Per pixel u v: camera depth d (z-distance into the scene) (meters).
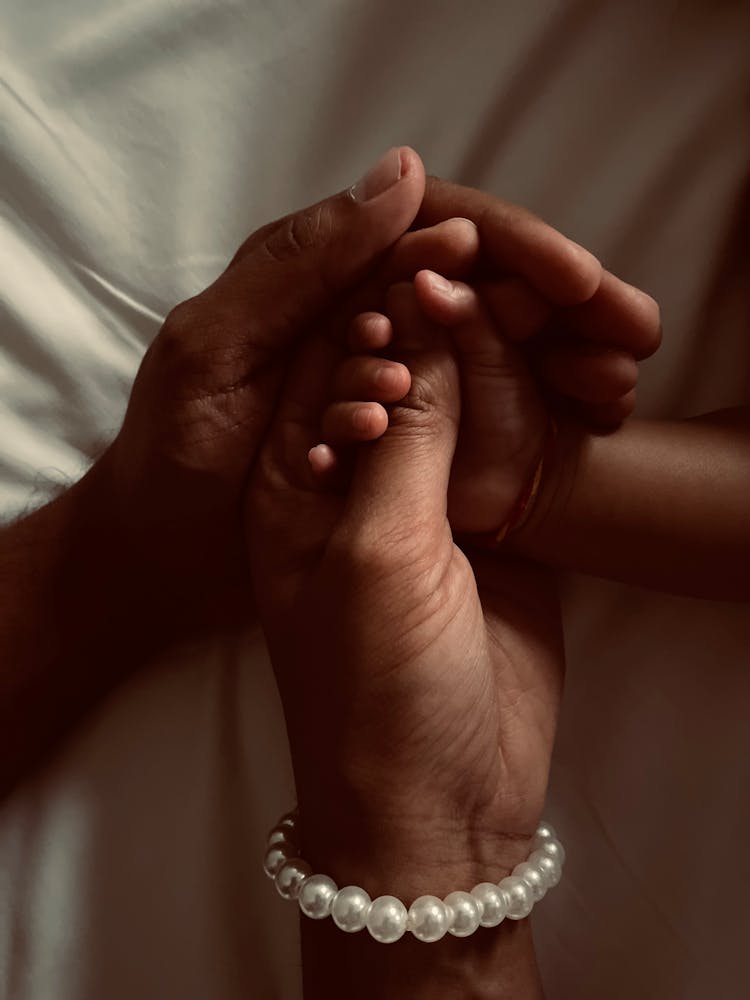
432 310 0.24
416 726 0.23
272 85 0.30
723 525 0.27
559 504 0.27
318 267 0.25
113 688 0.30
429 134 0.30
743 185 0.30
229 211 0.30
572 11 0.30
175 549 0.28
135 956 0.27
